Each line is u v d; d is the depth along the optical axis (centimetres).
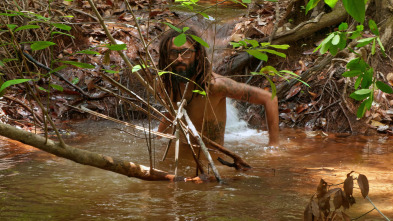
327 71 524
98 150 363
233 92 356
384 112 469
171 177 270
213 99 355
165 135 267
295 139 422
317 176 288
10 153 340
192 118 360
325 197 170
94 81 545
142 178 257
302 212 214
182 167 315
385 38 538
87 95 520
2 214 211
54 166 305
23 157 329
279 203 229
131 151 361
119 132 439
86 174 285
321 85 516
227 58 585
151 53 589
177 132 270
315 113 490
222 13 688
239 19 655
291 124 491
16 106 476
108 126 468
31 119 466
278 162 331
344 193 179
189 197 238
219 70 577
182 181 269
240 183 269
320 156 351
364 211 218
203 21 655
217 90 350
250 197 239
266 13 661
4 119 445
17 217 207
